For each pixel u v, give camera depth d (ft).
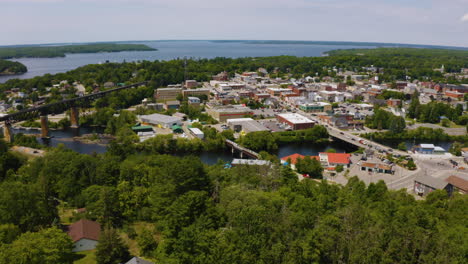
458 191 448.24
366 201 352.69
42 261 236.02
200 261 227.20
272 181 407.85
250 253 228.84
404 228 243.81
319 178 535.19
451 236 244.42
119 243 276.00
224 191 339.77
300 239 242.58
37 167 435.53
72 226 307.99
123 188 361.71
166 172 375.25
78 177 405.18
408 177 538.06
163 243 268.21
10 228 270.26
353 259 228.22
